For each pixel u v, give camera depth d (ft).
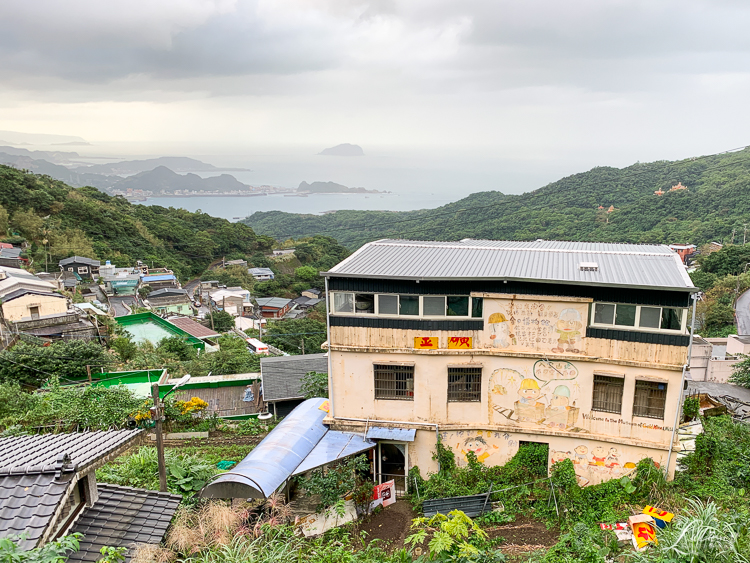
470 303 53.98
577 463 53.31
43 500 27.27
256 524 41.27
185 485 53.57
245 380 105.70
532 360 53.16
